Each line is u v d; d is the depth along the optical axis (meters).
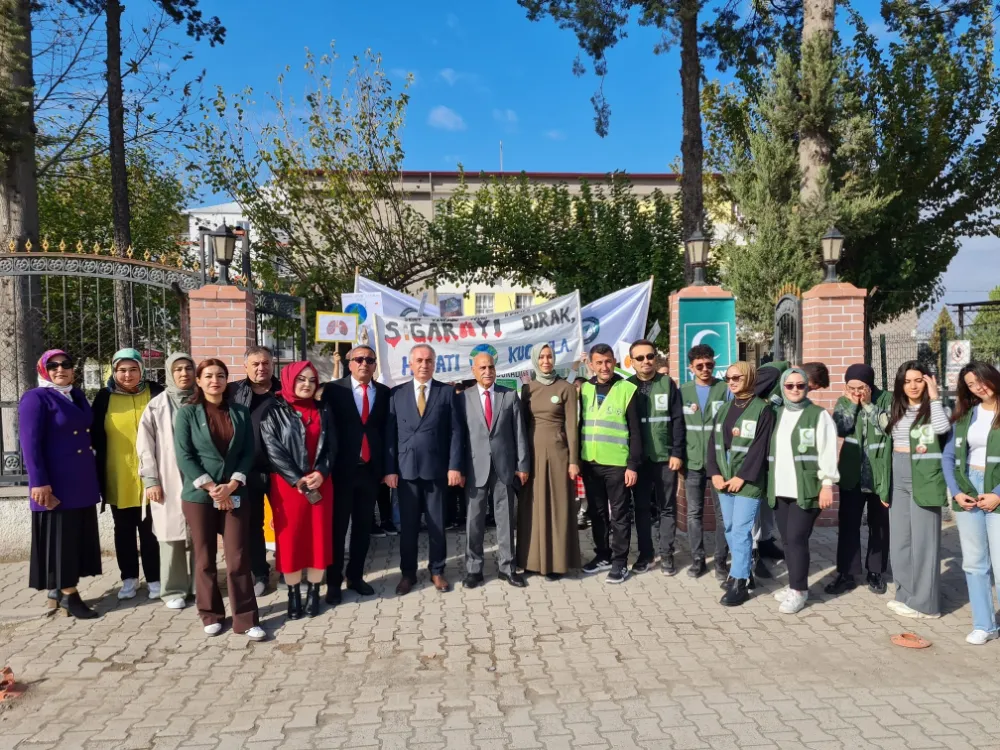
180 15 12.20
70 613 4.94
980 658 4.14
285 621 4.87
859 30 14.26
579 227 13.94
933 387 4.70
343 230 13.61
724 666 4.06
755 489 5.03
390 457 5.38
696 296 7.35
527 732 3.34
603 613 4.95
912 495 4.76
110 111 11.11
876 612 4.95
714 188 16.19
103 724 3.47
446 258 14.23
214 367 4.63
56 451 4.90
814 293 6.98
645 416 5.77
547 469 5.62
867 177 12.38
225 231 6.55
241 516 4.61
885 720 3.42
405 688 3.82
